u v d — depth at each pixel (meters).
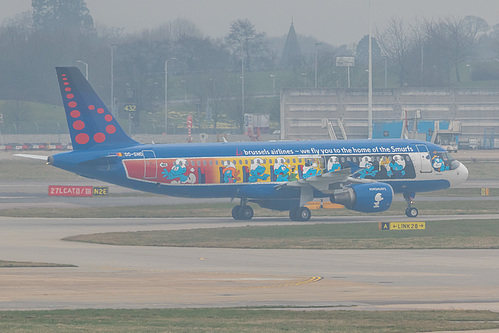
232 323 86.06
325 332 81.25
